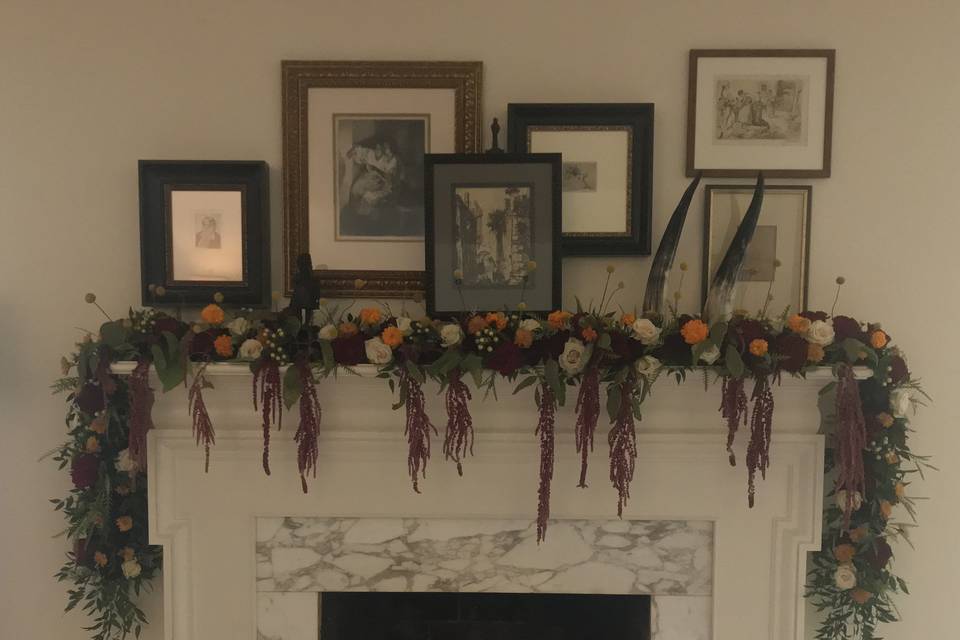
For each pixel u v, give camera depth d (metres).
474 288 1.82
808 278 1.88
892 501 1.75
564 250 1.86
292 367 1.64
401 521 1.83
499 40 1.87
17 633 1.93
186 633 1.83
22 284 1.90
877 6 1.85
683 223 1.86
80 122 1.88
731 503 1.79
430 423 1.69
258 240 1.85
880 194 1.88
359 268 1.89
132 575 1.79
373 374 1.66
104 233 1.89
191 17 1.87
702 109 1.86
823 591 1.82
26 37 1.87
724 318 1.70
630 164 1.85
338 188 1.88
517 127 1.84
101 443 1.77
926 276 1.88
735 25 1.86
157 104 1.88
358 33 1.88
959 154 1.87
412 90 1.86
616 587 1.84
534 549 1.83
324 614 1.90
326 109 1.87
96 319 1.90
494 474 1.80
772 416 1.77
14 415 1.91
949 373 1.89
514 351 1.60
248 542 1.82
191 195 1.85
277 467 1.80
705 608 1.83
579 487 1.76
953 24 1.85
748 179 1.87
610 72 1.87
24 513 1.93
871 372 1.65
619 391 1.63
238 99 1.88
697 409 1.77
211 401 1.78
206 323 1.69
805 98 1.85
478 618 1.92
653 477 1.79
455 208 1.81
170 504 1.80
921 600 1.92
